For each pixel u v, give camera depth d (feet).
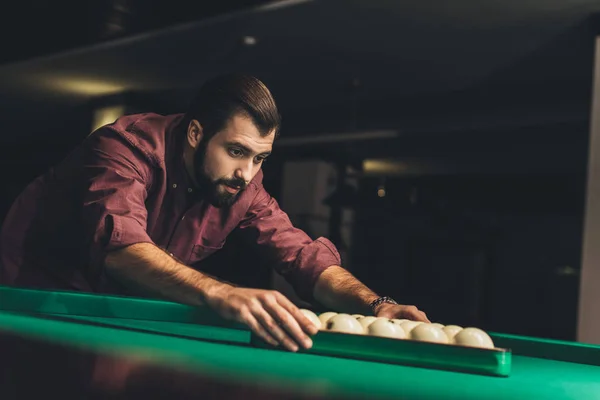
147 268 4.22
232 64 18.63
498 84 19.48
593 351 4.07
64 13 13.75
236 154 5.22
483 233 30.58
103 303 4.43
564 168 25.93
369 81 19.88
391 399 2.48
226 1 13.41
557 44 15.96
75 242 5.91
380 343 3.37
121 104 22.31
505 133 22.84
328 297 5.36
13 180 36.35
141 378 2.46
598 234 14.30
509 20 14.62
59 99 24.38
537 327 29.96
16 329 3.63
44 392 2.15
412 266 31.73
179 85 21.11
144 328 4.04
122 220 4.57
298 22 15.16
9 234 6.18
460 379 3.05
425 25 15.11
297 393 2.41
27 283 6.17
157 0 13.06
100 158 5.19
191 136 5.34
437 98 21.30
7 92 23.75
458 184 28.48
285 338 3.41
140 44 17.16
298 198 28.32
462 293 30.30
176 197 5.77
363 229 34.12
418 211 29.19
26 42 15.58
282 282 24.29
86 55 18.47
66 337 3.45
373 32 15.69
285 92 21.52
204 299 3.74
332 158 27.14
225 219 6.00
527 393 2.84
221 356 3.17
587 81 18.66
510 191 27.91
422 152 25.94
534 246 30.83
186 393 2.25
